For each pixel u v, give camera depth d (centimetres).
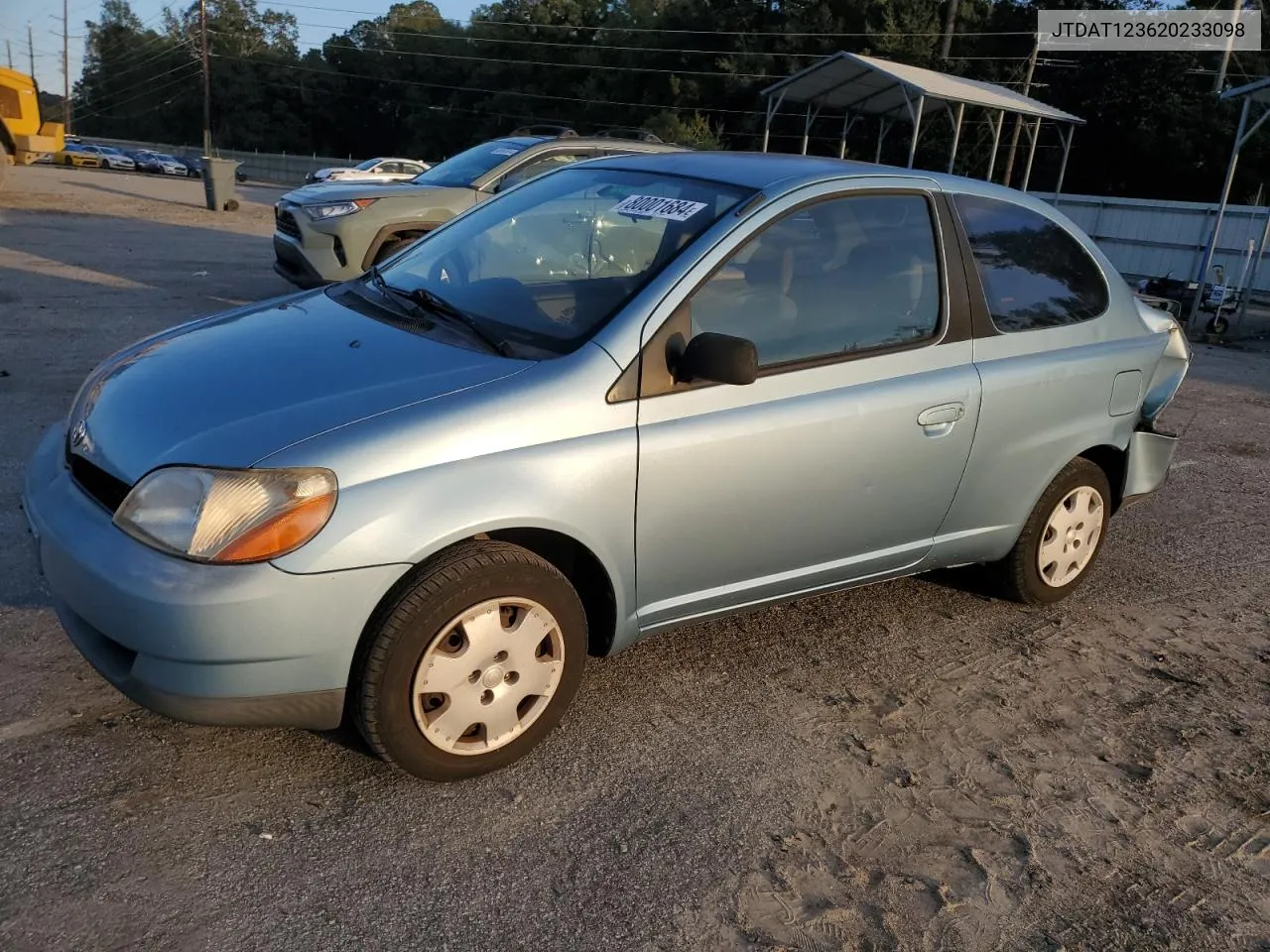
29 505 281
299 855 250
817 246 332
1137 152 3969
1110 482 446
